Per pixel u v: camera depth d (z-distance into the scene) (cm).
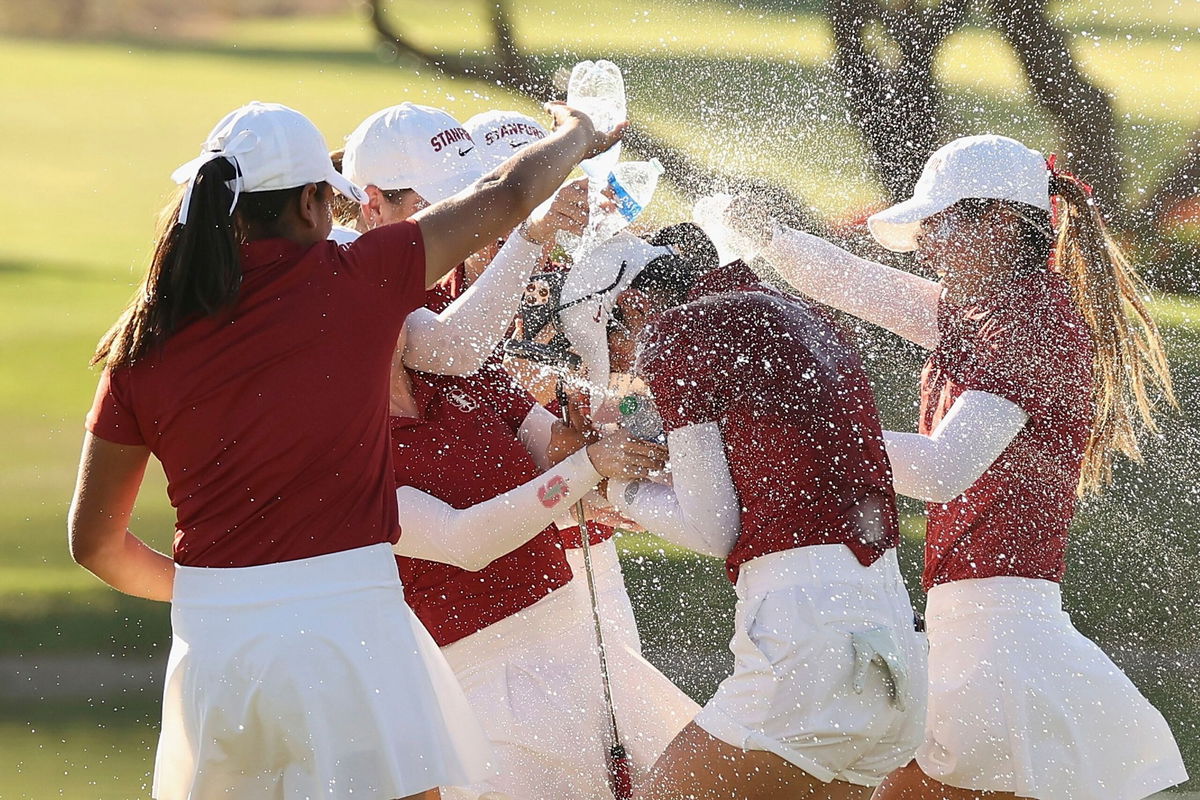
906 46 3070
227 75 11375
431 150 1489
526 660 1409
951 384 1474
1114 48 5066
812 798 1276
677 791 1297
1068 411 1442
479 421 1445
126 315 1222
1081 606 2464
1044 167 1530
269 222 1220
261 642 1187
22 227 8200
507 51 3947
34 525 3903
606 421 1441
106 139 9888
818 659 1259
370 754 1188
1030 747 1416
